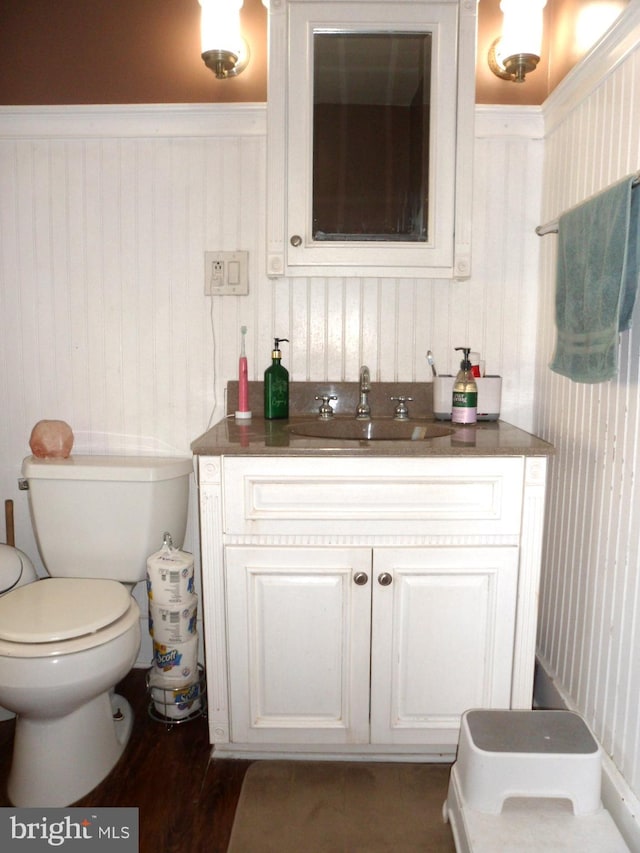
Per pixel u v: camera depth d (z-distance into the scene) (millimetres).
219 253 1814
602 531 1377
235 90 1775
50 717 1344
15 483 1920
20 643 1271
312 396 1840
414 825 1329
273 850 1264
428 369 1854
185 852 1258
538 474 1354
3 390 1889
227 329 1847
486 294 1831
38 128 1794
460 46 1630
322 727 1454
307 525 1374
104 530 1682
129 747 1573
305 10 1623
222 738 1472
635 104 1217
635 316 1221
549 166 1731
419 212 1707
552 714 1329
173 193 1806
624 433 1273
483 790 1203
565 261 1426
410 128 1693
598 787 1209
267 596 1404
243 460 1353
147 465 1679
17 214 1827
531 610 1403
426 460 1348
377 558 1381
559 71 1684
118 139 1798
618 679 1288
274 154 1653
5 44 1779
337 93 1689
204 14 1621
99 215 1821
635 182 1133
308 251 1693
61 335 1864
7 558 1652
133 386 1877
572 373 1358
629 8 1192
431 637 1414
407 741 1463
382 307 1836
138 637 1464
